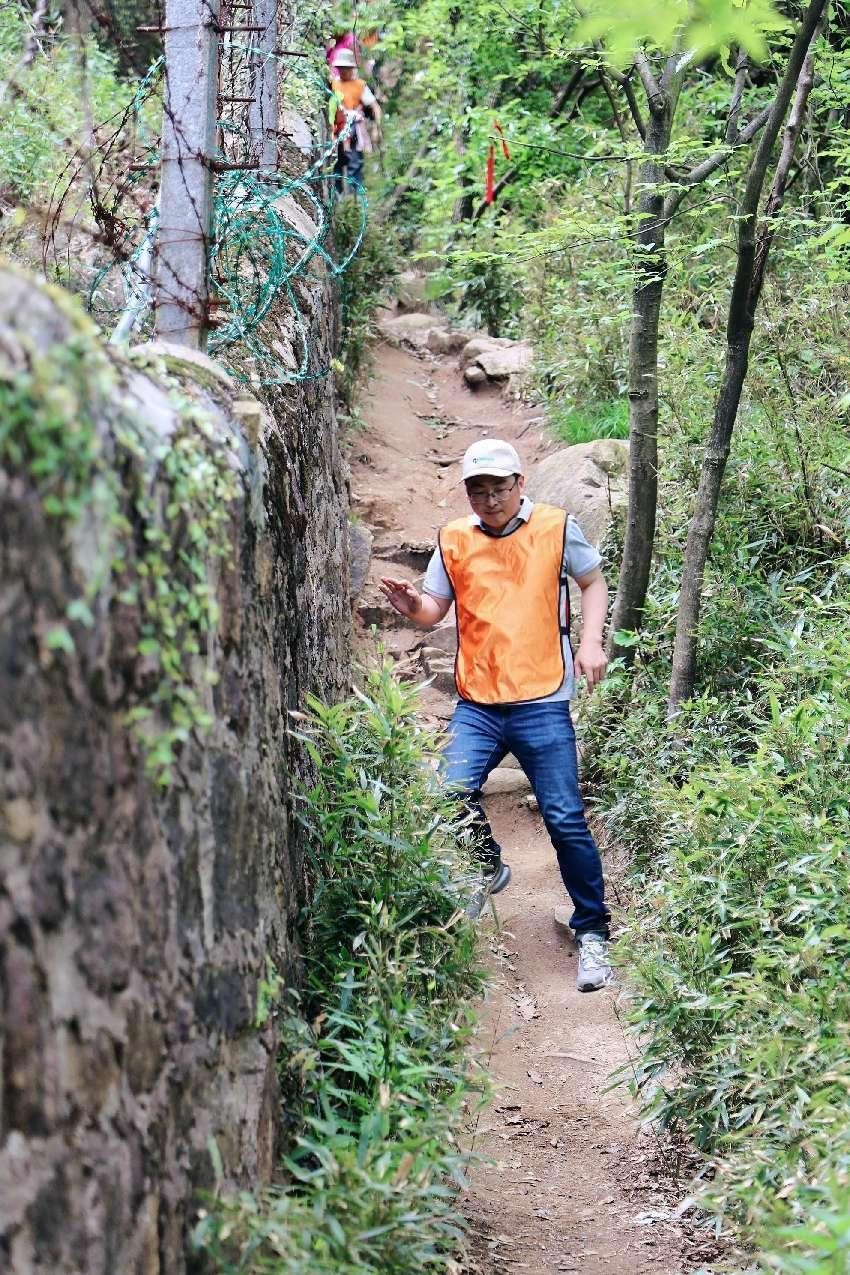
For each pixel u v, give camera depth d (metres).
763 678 5.19
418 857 3.59
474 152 11.33
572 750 4.96
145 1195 1.92
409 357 12.08
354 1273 2.27
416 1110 3.04
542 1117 4.17
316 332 6.07
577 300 9.99
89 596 1.76
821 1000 3.21
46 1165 1.60
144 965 1.97
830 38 7.81
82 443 1.73
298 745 3.62
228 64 5.18
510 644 4.91
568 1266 3.30
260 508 2.88
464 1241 3.13
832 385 6.47
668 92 5.85
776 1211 2.62
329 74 10.97
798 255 6.46
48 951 1.64
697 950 3.76
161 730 2.06
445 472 9.65
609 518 7.16
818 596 5.48
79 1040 1.72
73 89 4.85
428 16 10.90
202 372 2.83
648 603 6.15
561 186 11.15
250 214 4.05
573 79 11.49
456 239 13.09
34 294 1.71
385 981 3.19
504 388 10.88
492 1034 4.66
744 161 6.81
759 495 6.30
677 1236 3.43
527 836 6.27
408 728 4.03
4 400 1.53
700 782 4.18
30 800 1.60
